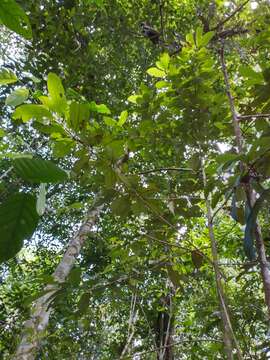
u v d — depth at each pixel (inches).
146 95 100.5
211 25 130.1
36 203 26.4
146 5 185.5
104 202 80.1
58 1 170.4
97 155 72.1
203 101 93.7
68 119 66.5
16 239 26.2
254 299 109.2
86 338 168.2
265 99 83.6
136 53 187.3
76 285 74.5
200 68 95.2
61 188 233.5
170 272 89.0
